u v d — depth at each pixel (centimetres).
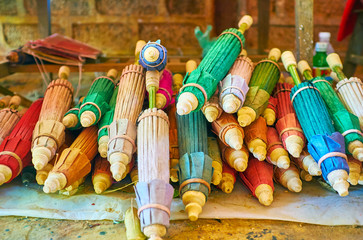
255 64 255
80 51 327
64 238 185
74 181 199
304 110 218
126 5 538
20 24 530
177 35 548
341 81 238
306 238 185
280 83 259
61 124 220
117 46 548
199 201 185
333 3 539
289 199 214
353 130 205
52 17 534
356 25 373
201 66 218
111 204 207
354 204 207
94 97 228
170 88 248
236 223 196
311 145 199
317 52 312
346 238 185
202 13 541
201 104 203
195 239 183
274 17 542
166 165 183
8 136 219
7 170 202
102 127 218
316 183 232
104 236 186
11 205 206
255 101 217
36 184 226
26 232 189
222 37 241
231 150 216
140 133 191
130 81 233
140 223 171
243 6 492
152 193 169
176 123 237
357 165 206
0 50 538
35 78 464
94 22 539
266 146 215
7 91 332
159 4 539
